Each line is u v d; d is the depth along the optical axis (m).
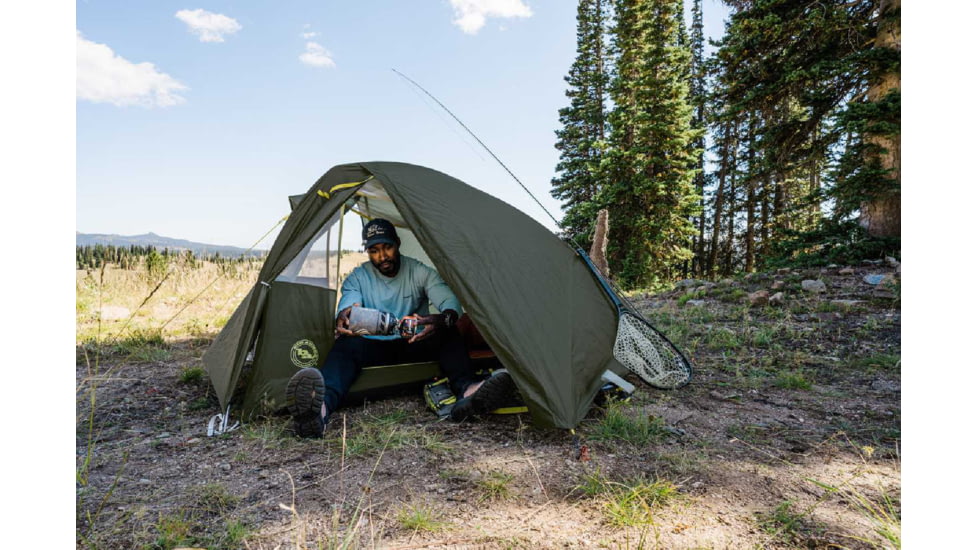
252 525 1.79
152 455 2.44
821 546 1.64
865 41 9.09
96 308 7.42
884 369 3.93
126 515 1.83
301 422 2.52
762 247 22.31
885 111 7.99
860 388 3.50
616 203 16.91
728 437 2.62
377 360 3.23
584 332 3.09
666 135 16.61
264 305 3.06
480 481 2.11
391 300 3.37
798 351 4.54
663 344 3.52
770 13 9.24
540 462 2.32
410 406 3.19
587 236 17.16
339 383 2.88
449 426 2.81
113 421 2.95
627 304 3.56
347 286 3.34
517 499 1.98
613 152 16.66
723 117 10.66
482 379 3.20
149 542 1.67
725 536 1.70
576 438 2.59
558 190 22.62
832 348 4.59
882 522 1.75
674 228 17.12
